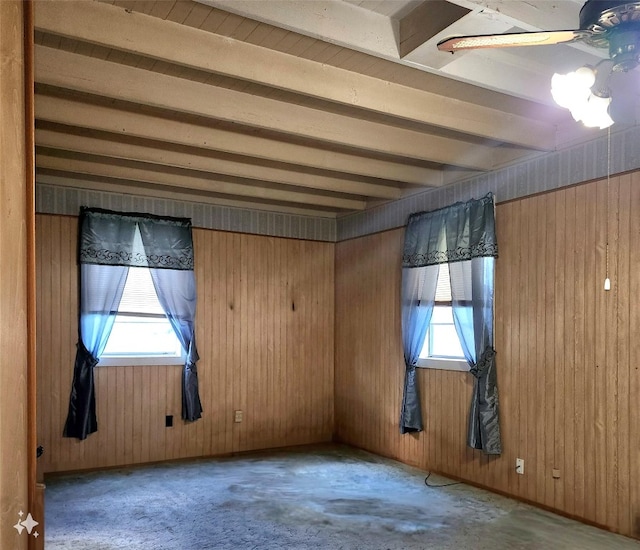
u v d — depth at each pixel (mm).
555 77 1971
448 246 4840
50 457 5043
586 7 1767
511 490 4309
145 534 3590
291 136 4191
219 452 5820
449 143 4352
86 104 3578
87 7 2516
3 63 1261
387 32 2709
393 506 4141
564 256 3998
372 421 5926
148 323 5594
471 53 2990
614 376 3641
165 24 2678
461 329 4680
